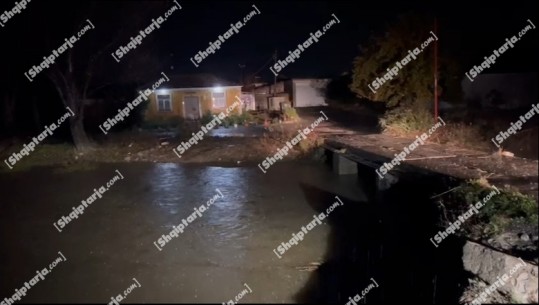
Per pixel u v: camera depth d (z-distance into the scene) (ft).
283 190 43.04
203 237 31.35
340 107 111.86
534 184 26.40
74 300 22.82
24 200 41.45
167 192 43.34
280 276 25.46
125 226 33.83
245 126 86.58
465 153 37.86
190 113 98.37
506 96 69.77
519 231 22.56
